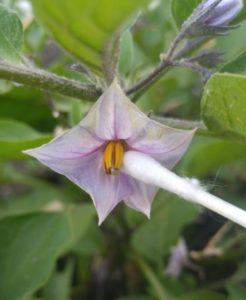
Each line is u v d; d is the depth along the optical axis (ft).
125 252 0.37
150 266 0.37
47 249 0.31
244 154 0.31
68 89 0.23
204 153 0.31
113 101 0.20
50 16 0.17
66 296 0.33
